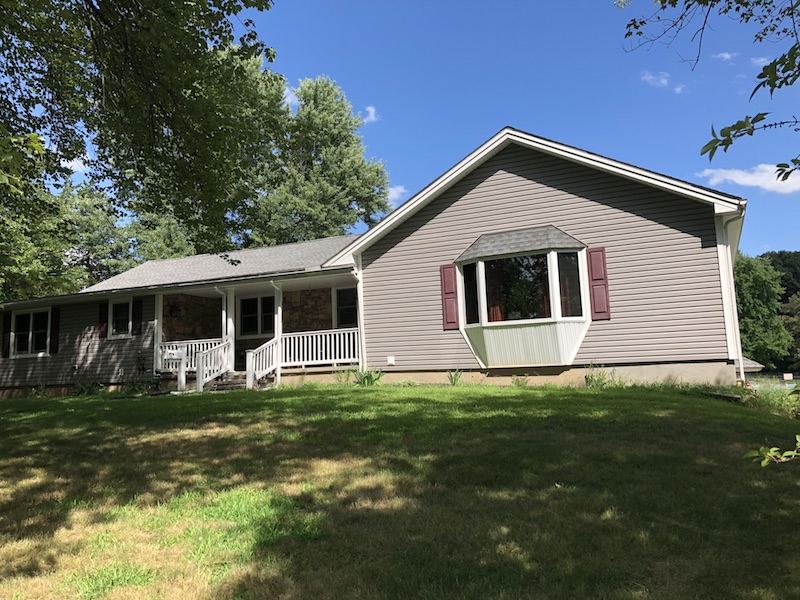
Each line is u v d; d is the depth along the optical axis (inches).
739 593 106.3
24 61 379.6
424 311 538.0
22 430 315.0
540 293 480.7
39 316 717.3
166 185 379.6
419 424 280.2
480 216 524.7
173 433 285.9
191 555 132.3
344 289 653.9
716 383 433.1
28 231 525.7
